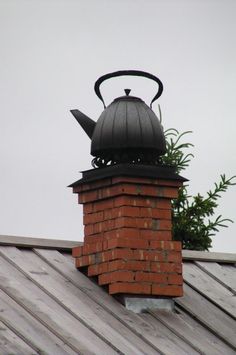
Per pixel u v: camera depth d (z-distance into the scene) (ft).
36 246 69.56
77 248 69.05
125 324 65.36
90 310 65.31
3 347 58.29
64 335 61.52
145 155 68.90
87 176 69.56
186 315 69.05
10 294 63.93
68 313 64.23
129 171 67.77
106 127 68.85
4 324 60.70
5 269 66.54
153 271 67.72
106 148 68.74
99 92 70.18
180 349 64.64
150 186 68.33
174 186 68.90
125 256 67.10
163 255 68.13
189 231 94.02
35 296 64.59
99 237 68.74
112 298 67.31
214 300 71.41
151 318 67.10
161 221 68.49
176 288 68.23
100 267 67.77
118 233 67.62
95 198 69.05
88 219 69.41
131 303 67.10
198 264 75.41
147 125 68.85
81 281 67.87
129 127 68.54
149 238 67.97
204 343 66.28
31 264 67.82
